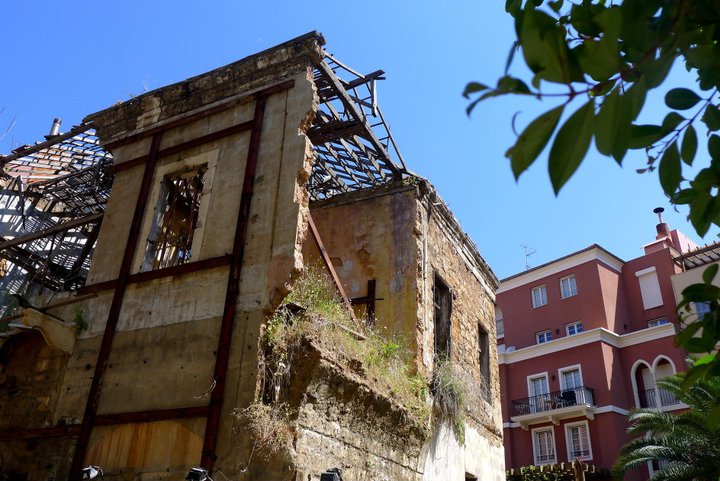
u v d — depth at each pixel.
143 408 8.24
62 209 15.10
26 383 9.54
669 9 2.05
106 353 8.95
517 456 31.64
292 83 9.77
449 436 11.18
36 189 14.52
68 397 8.95
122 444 8.09
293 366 7.90
